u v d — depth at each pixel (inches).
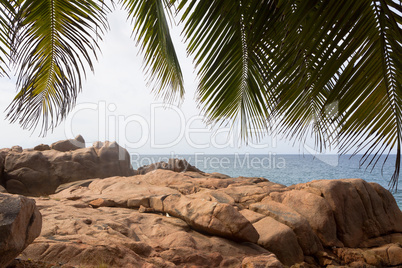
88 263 165.5
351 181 359.9
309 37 71.7
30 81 159.0
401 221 353.1
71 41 164.1
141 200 322.0
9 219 107.0
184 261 203.9
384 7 62.5
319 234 303.7
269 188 375.9
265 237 266.5
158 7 222.5
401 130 64.6
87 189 442.6
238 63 163.5
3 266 107.5
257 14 93.7
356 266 266.1
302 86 98.5
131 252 184.5
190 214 268.1
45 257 165.3
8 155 601.0
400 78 64.5
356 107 72.2
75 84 170.9
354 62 69.6
